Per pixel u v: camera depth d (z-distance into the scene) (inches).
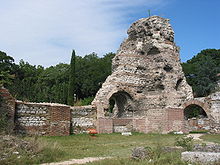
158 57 1202.0
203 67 2635.3
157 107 1117.1
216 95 1230.3
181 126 1106.7
